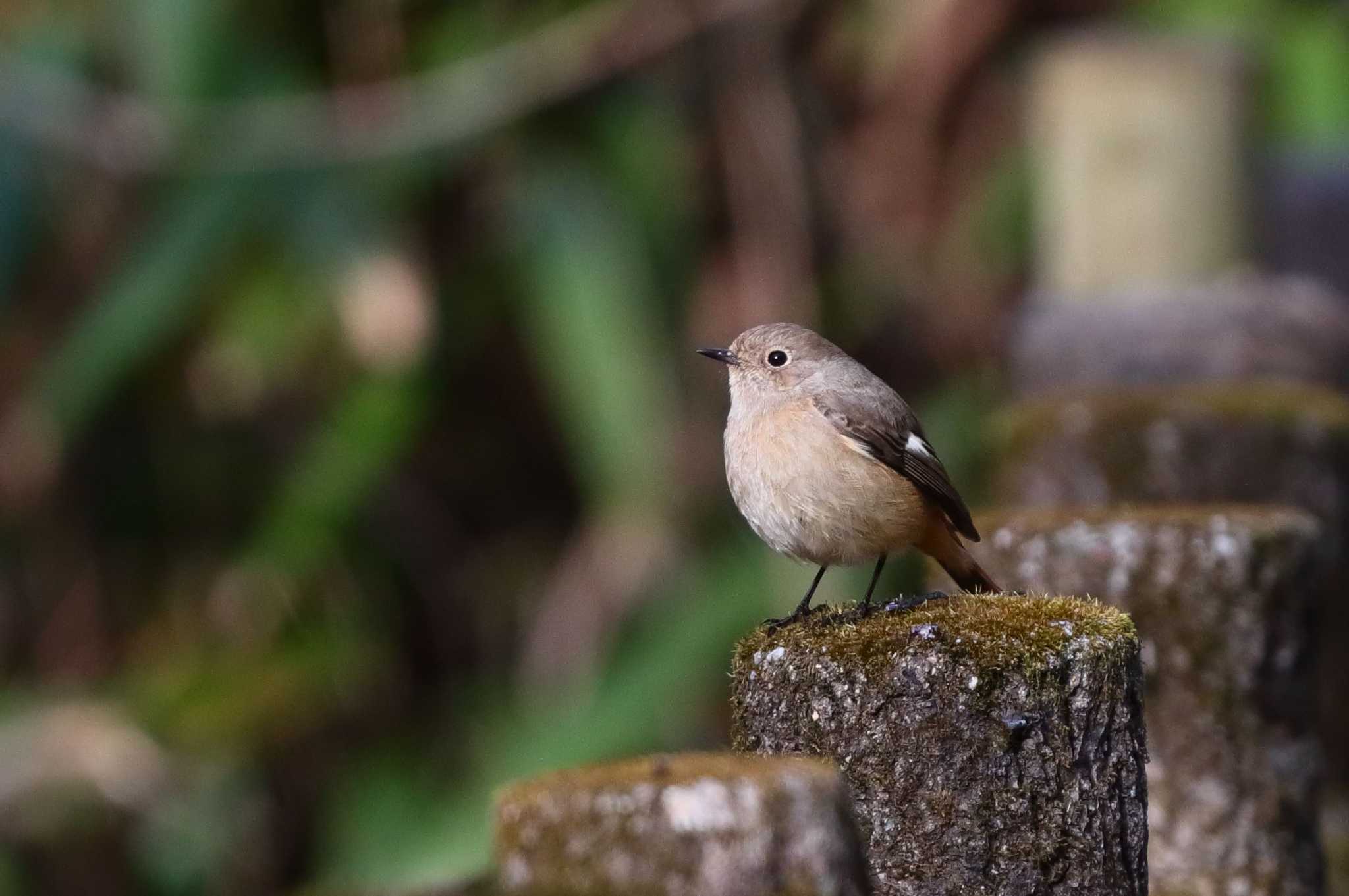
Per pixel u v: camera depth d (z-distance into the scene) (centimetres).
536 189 1377
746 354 727
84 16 1371
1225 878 648
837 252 1498
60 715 1405
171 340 1416
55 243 1427
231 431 1506
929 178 1520
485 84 1350
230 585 1465
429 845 1359
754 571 1328
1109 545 659
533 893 369
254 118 1326
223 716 1412
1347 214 1325
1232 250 1103
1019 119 1506
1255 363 1009
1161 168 1095
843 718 477
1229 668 651
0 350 1463
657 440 1333
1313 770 676
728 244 1448
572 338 1345
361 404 1323
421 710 1521
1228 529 652
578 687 1359
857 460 683
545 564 1578
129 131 1328
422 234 1424
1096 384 1031
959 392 1470
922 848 471
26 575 1501
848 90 1528
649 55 1376
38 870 1373
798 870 360
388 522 1538
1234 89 1102
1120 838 483
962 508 694
